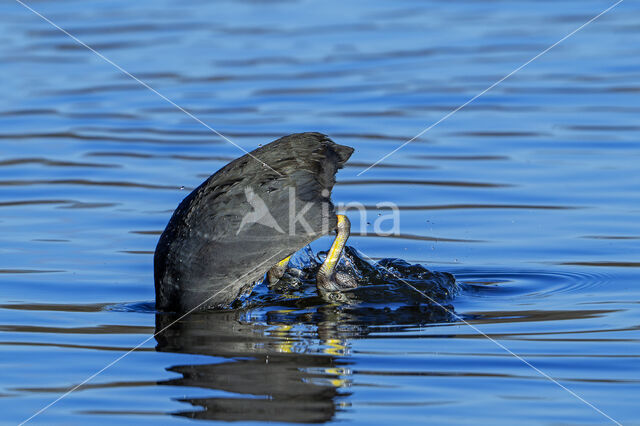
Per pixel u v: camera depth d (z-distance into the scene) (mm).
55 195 32531
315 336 20422
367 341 20078
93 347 19844
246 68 48469
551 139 37812
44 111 42938
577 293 23297
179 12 60906
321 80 46344
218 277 21812
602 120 39844
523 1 62000
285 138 22594
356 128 39344
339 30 55562
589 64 48188
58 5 62875
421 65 48250
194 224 21844
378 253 27172
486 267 25672
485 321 21344
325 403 16766
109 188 33250
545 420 16031
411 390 17266
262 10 60969
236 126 39719
